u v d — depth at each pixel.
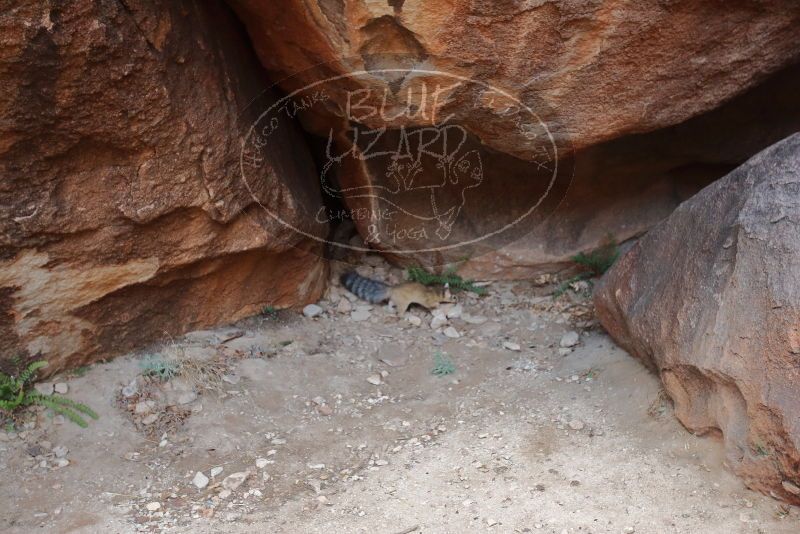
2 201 3.28
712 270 3.25
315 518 3.15
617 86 3.54
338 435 3.73
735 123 4.53
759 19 3.47
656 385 3.68
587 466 3.35
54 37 2.99
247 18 3.62
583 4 3.22
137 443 3.60
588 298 4.82
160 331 4.07
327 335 4.52
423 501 3.22
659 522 3.00
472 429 3.71
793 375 2.80
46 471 3.39
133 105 3.32
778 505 2.96
